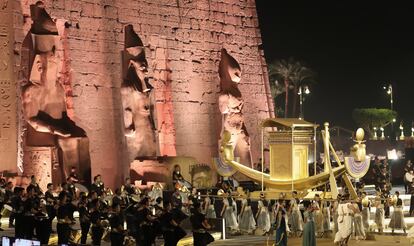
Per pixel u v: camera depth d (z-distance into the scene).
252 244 35.56
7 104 41.31
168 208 30.00
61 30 44.78
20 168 41.22
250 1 58.06
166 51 51.25
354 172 39.22
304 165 42.22
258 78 57.69
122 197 36.50
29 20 42.78
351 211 34.97
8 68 41.56
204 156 52.75
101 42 46.88
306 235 32.25
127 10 48.84
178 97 51.66
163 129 50.69
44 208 32.16
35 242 26.39
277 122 41.91
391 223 39.91
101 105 46.47
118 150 46.97
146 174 46.19
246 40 57.22
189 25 52.97
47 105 41.84
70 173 41.84
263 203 39.97
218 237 37.72
